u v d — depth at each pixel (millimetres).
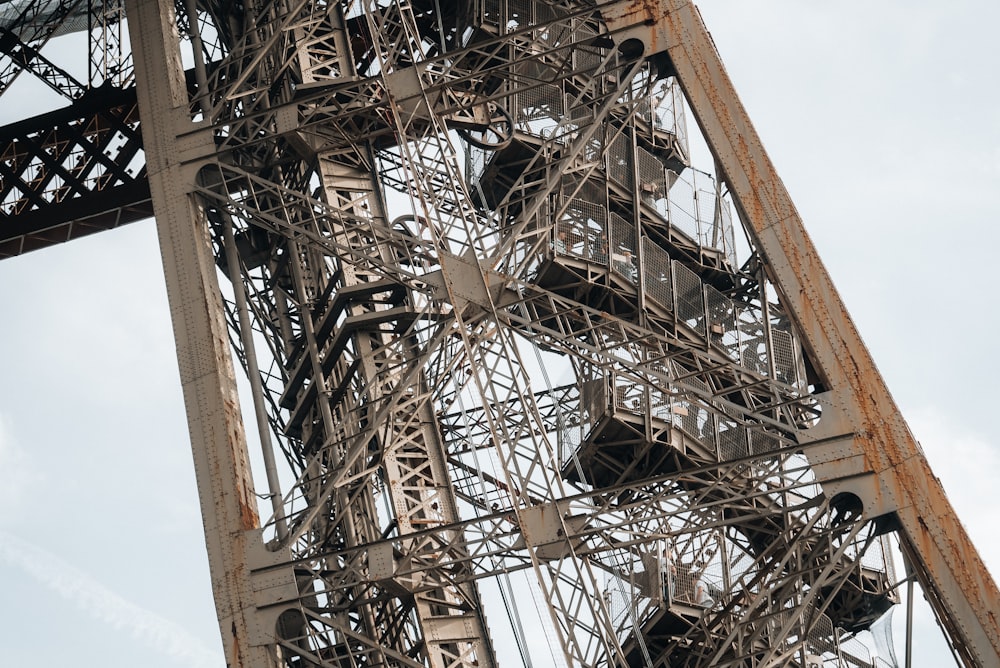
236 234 40094
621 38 36375
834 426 32469
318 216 36969
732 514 40188
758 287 45562
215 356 34594
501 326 34500
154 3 38906
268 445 35312
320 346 38344
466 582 34031
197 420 34062
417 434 35906
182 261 35719
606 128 43031
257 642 32250
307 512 33969
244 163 38875
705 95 35406
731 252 46219
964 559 31188
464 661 33812
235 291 36938
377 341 37250
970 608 30891
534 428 36344
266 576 32688
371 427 34125
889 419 32344
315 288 38750
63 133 52094
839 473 32188
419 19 46469
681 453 41531
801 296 33438
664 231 44844
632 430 41312
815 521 32094
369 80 36906
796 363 44281
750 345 44250
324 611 33125
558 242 41062
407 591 33188
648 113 46938
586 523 32562
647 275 42500
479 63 43000
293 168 39250
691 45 35969
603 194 43312
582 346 34469
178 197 36375
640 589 40531
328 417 36844
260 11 42188
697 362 35094
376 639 34594
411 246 36375
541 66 43500
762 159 34656
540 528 32500
